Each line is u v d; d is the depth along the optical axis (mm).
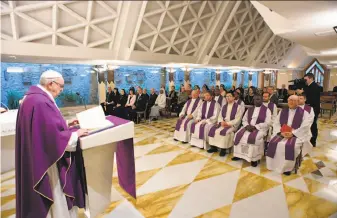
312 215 2021
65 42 4344
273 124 3266
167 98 7277
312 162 3309
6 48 3799
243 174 2922
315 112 3814
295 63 11891
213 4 5020
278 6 2025
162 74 10156
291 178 2789
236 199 2309
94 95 8320
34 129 1382
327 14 2289
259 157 3189
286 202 2244
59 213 1553
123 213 2064
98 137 1455
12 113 2771
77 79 7988
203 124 3893
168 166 3205
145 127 5832
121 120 1753
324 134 4906
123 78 8969
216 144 3621
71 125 1812
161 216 2020
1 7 3209
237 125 3688
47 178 1453
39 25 3768
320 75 12641
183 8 4660
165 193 2439
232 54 7559
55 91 1579
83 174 1729
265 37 7812
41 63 6758
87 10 3756
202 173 2959
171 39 5531
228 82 12914
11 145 3025
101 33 4434
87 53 4684
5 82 6566
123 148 1900
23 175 1467
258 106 3416
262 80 13844
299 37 3668
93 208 1753
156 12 4367
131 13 4180
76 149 1487
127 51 5105
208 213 2061
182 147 4102
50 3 3361
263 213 2057
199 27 5641
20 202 1546
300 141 2863
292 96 3023
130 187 1951
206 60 6875
